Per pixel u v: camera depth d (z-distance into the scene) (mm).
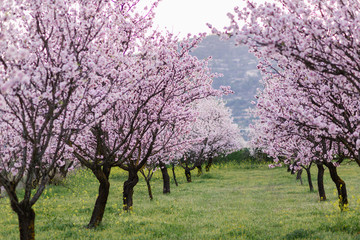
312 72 7781
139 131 13906
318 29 6762
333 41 6824
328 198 19953
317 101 9648
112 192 24875
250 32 6672
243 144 56125
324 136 8344
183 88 13375
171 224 12867
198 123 40188
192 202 19922
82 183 28656
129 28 11625
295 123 8047
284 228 11758
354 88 7910
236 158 55625
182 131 16797
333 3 6930
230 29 6770
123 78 9703
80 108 9203
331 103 9031
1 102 5547
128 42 11875
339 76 7535
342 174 34656
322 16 7387
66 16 8234
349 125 8172
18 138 8242
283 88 11258
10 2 6965
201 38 12242
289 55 6777
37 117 7457
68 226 12500
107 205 18656
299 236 10258
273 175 38344
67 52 7441
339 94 8500
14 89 6383
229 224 12984
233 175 40469
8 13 6281
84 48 8289
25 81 5562
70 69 6926
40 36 7527
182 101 13445
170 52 11477
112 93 8773
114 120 12688
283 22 6438
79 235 10938
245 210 16812
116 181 33938
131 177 16172
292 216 14328
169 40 12727
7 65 7031
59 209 16516
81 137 11164
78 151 13172
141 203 20109
